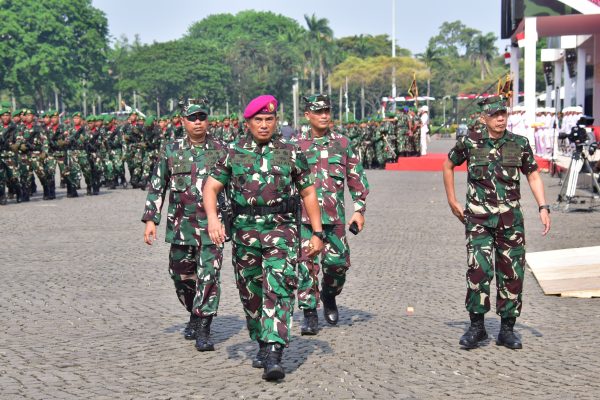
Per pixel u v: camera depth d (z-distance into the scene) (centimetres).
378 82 11931
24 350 686
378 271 1073
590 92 3728
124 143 2480
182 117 703
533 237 1392
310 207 613
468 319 805
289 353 677
